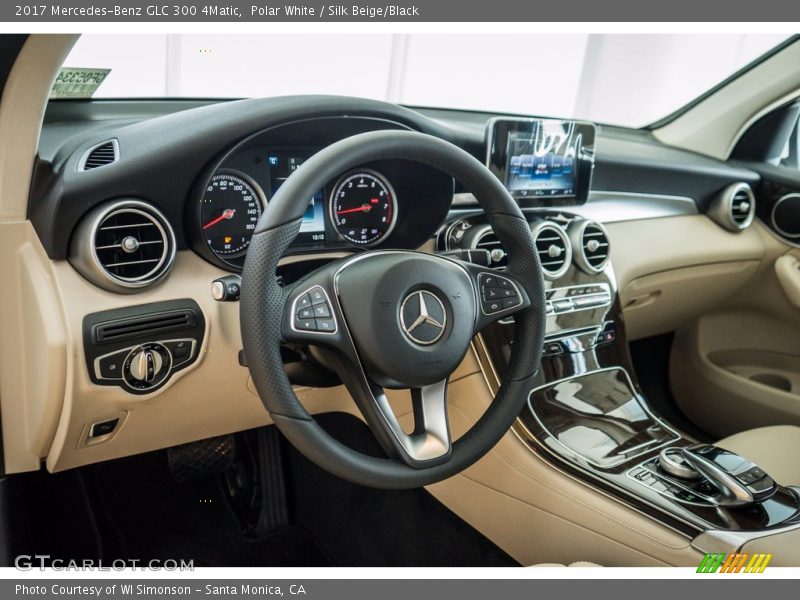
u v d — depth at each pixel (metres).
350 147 0.83
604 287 1.39
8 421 1.05
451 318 0.87
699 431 1.97
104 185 0.93
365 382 0.85
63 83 1.22
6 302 0.98
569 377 1.30
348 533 1.43
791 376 1.86
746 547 0.91
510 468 1.18
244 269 0.80
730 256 1.78
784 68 1.82
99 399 0.98
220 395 1.10
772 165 1.89
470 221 1.24
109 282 0.95
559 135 1.33
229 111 1.01
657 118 2.11
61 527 1.32
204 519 1.48
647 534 1.01
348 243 1.15
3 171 0.92
